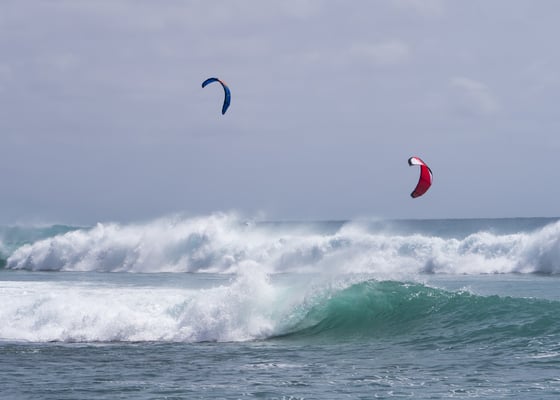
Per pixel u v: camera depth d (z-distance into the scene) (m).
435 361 70.69
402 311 89.06
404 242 178.12
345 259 178.00
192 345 82.25
